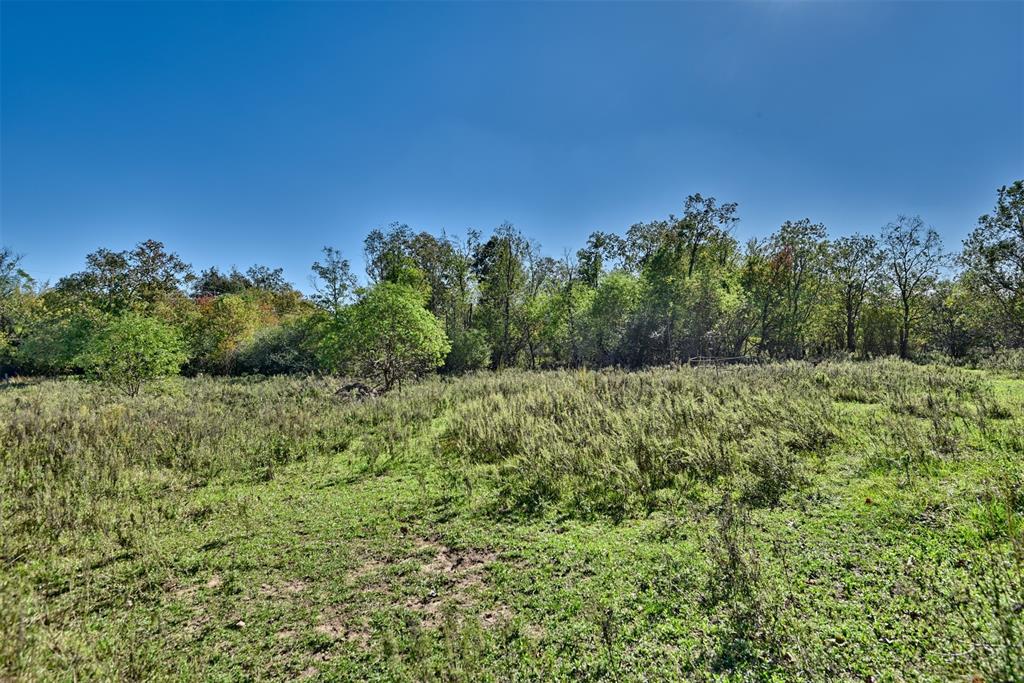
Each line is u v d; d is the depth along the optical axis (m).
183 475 7.36
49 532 5.29
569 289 27.89
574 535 5.07
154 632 3.74
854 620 3.24
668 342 25.72
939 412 7.32
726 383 10.88
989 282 21.81
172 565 4.78
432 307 30.28
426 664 3.25
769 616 3.31
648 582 4.01
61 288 29.95
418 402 11.78
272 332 28.09
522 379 14.70
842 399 9.86
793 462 6.01
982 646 2.76
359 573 4.59
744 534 4.40
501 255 27.88
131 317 16.28
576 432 7.71
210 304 30.64
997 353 18.03
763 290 27.22
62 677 3.09
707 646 3.15
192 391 16.72
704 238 29.30
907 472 5.51
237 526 5.66
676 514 5.28
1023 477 4.86
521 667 3.16
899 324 28.34
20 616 3.52
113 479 6.93
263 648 3.55
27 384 22.31
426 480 6.98
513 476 6.82
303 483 7.09
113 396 14.55
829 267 27.61
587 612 3.69
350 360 16.84
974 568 3.58
